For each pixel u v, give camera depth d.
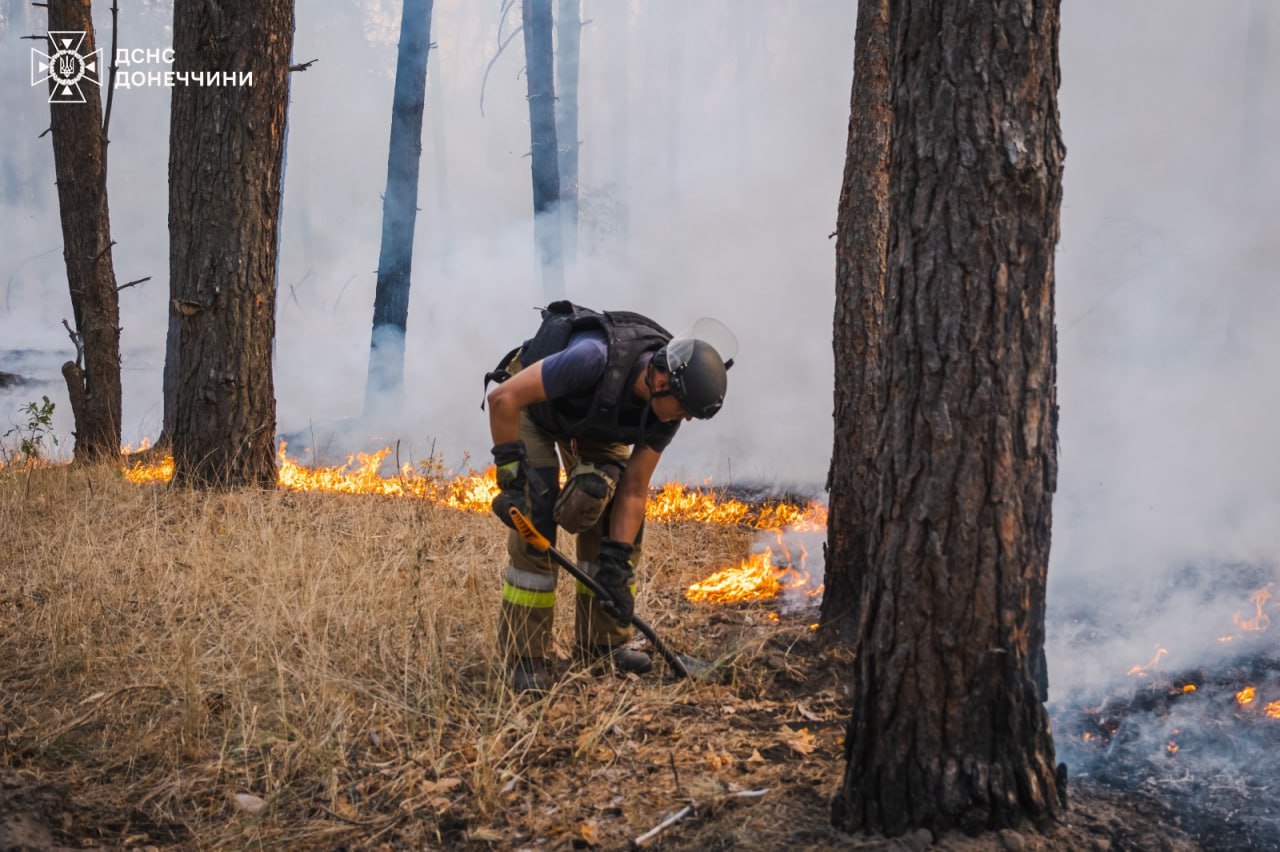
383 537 5.12
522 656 3.63
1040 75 2.45
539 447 3.66
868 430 4.16
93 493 5.73
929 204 2.47
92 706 3.36
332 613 3.92
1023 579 2.50
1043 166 2.45
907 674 2.50
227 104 5.91
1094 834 2.56
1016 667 2.49
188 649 3.53
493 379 3.79
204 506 5.50
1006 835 2.47
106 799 2.91
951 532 2.46
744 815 2.70
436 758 3.11
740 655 3.86
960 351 2.44
